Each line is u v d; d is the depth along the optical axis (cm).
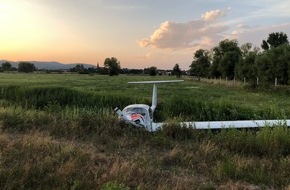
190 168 800
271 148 939
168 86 4894
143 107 1312
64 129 1084
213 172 755
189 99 2064
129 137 1041
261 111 1784
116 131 1093
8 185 598
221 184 695
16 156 768
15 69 15488
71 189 593
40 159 764
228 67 7006
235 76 6134
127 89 3791
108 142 995
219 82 6178
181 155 866
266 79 4269
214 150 913
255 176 728
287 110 1831
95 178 652
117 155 869
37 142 877
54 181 640
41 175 660
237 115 1748
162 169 780
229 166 771
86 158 782
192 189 651
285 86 3666
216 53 8325
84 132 1080
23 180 625
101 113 1391
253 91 4003
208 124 1234
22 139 920
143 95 2817
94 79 7150
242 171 756
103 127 1111
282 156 880
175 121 1191
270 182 706
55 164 738
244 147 959
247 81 5412
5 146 857
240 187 664
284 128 1119
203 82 7362
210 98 2712
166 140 1021
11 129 1096
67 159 774
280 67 3991
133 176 695
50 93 2483
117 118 1191
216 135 1078
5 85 3000
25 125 1126
